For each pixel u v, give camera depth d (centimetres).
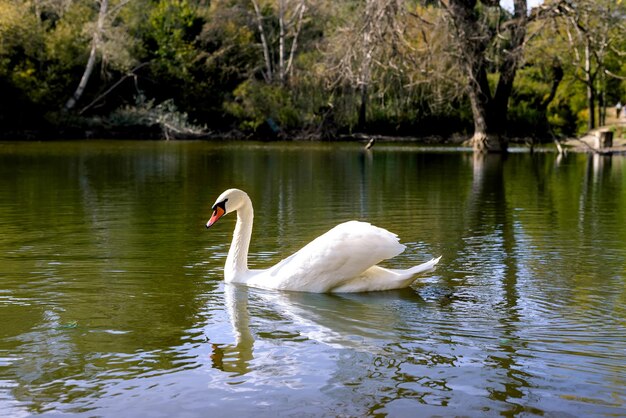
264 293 855
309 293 858
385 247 850
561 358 645
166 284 896
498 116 3988
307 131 5316
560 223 1397
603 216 1495
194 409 548
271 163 2994
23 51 5181
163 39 5509
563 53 4691
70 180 2206
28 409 547
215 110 5566
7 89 4928
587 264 1012
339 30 3719
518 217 1478
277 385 589
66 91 5275
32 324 733
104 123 5122
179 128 5131
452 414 541
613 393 574
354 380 597
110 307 794
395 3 3419
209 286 888
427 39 3903
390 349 666
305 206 1633
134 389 580
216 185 2095
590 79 4956
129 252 1086
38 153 3438
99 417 536
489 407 551
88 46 5194
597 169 2816
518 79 5497
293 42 5353
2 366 624
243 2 5966
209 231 1279
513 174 2561
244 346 672
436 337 698
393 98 4991
